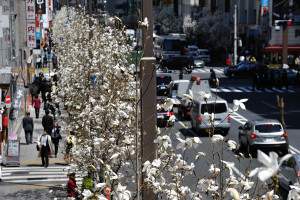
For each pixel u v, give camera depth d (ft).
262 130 157.17
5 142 162.40
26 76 277.44
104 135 69.05
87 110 80.38
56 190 118.42
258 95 308.19
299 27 485.97
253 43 548.72
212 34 574.15
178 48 511.40
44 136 144.97
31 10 271.69
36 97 228.43
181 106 235.81
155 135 50.08
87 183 86.48
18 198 112.06
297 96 302.04
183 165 47.03
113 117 66.90
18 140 145.07
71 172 92.68
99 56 109.81
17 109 207.21
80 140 81.30
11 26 202.90
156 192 46.55
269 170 19.30
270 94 311.88
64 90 149.59
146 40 49.37
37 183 125.29
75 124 104.27
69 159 90.89
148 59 53.01
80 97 120.57
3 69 164.25
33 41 272.10
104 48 111.75
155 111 52.90
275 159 19.48
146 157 52.37
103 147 64.34
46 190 118.62
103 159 67.15
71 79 143.64
